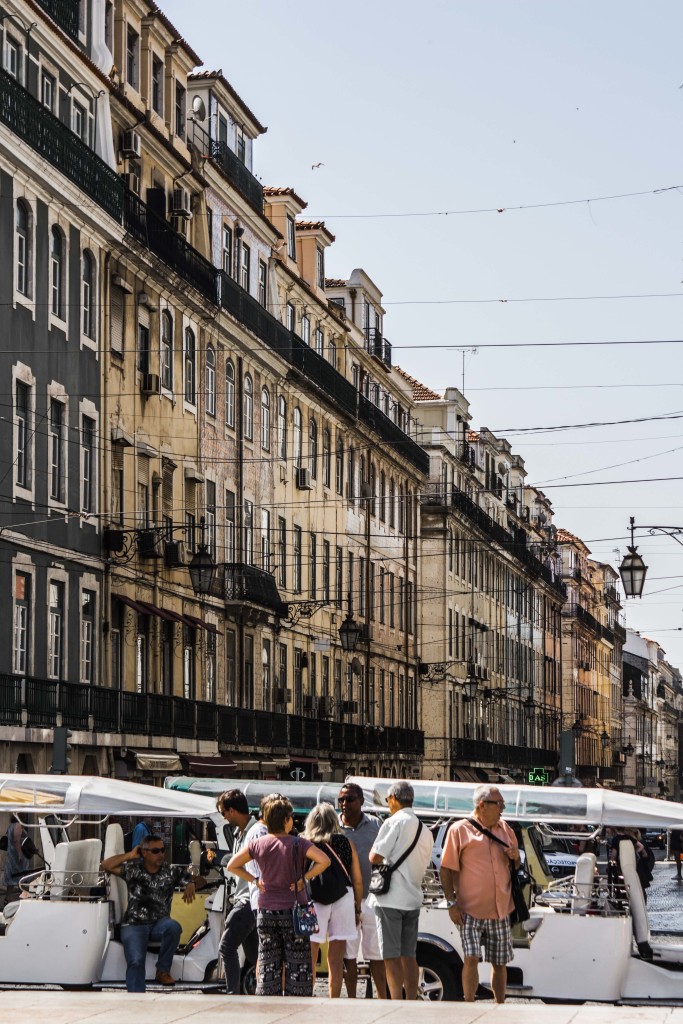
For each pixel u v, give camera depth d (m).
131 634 39.41
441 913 16.22
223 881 16.38
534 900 16.92
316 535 58.03
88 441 37.22
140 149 41.06
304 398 56.41
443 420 83.19
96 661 37.19
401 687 71.94
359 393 63.91
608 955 15.82
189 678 44.44
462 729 81.00
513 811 16.58
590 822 16.45
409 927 13.81
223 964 14.77
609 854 17.31
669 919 25.12
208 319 45.56
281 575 53.59
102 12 39.22
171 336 42.97
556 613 115.38
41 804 16.30
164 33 43.25
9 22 33.00
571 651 119.81
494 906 13.59
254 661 50.19
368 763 64.00
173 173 43.78
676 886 46.69
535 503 114.31
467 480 86.75
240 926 14.72
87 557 36.62
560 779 37.16
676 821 16.33
